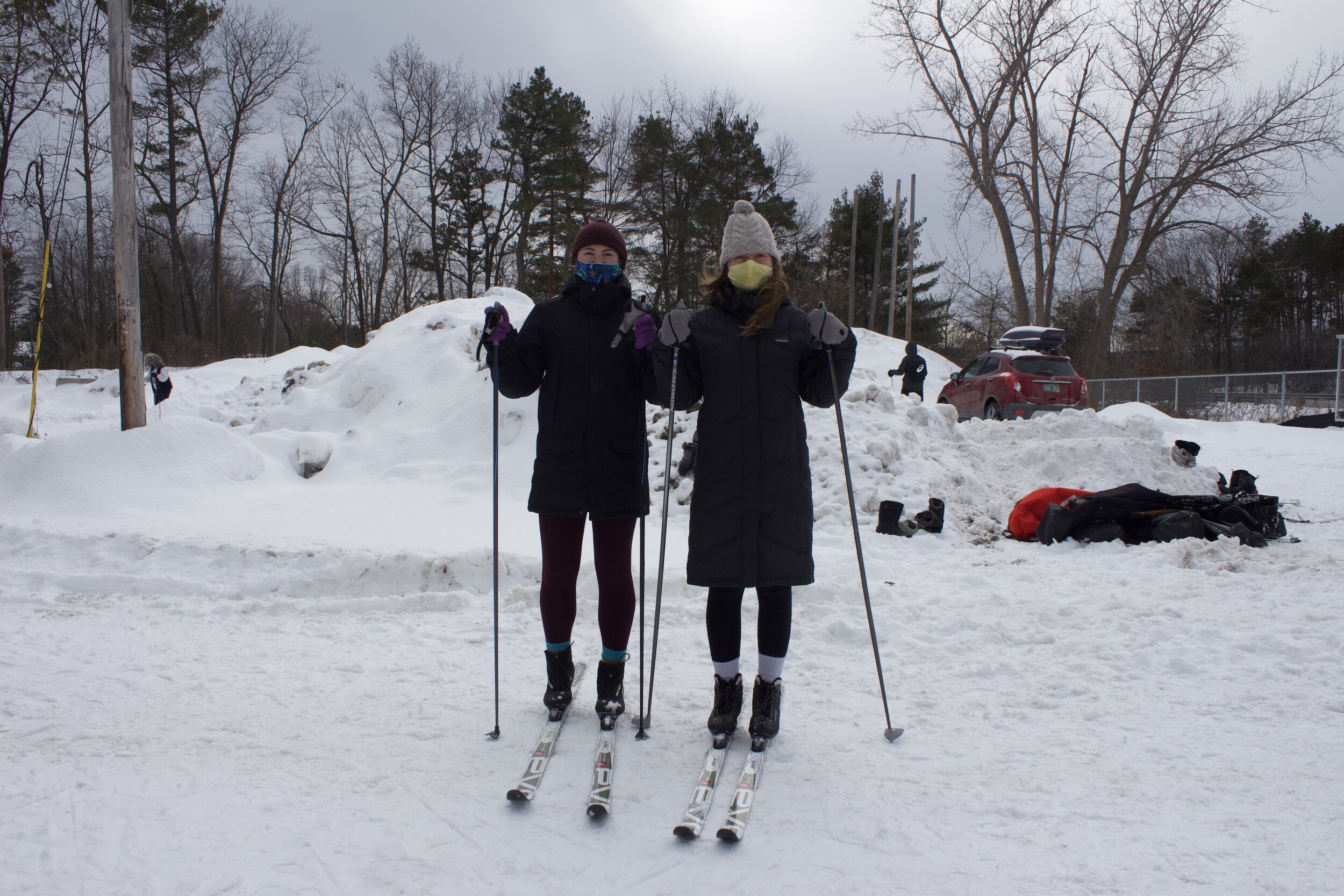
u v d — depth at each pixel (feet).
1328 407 58.90
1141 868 6.59
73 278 122.11
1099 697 10.64
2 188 95.35
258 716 10.14
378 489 26.12
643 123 126.00
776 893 6.31
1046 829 7.26
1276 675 11.13
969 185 89.56
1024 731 9.58
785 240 138.51
